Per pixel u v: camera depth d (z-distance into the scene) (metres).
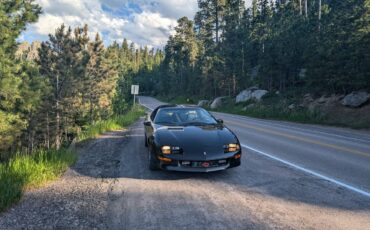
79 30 31.30
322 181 5.67
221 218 3.97
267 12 57.47
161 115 7.36
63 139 29.02
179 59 86.69
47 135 26.12
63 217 3.93
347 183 5.56
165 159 5.57
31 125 23.89
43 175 5.52
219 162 5.64
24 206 4.26
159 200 4.59
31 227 3.65
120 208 4.25
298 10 51.97
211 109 46.06
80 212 4.09
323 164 7.16
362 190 5.16
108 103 44.72
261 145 9.94
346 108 21.52
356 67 21.44
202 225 3.77
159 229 3.65
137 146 9.30
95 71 37.78
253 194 4.91
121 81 68.50
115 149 8.75
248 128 15.84
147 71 131.25
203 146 5.63
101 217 3.95
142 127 15.40
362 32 20.86
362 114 19.50
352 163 7.32
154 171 6.23
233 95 47.59
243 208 4.31
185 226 3.74
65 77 26.17
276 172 6.31
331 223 3.86
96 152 8.27
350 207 4.39
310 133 14.11
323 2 48.16
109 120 16.14
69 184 5.30
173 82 87.31
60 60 26.56
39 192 4.86
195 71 68.75
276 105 28.80
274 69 35.28
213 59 55.62
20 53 21.53
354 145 10.41
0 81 17.12
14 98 18.78
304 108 24.92
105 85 43.38
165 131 6.18
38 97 21.03
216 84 54.25
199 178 5.78
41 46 26.44
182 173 6.12
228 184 5.43
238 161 5.93
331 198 4.75
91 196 4.70
